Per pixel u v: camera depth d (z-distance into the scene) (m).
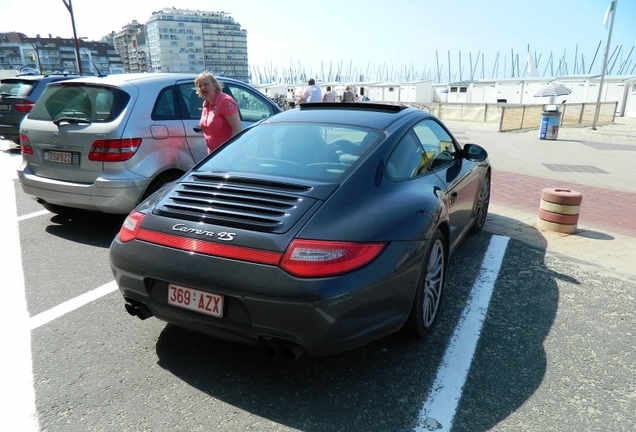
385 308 2.38
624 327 3.15
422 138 3.40
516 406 2.36
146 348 2.86
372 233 2.33
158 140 4.78
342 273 2.17
